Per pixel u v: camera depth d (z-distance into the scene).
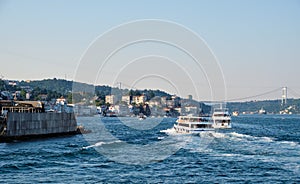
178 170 53.97
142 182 47.16
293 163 58.84
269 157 64.31
